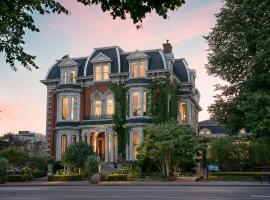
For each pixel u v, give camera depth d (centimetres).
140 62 4781
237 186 2539
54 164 4722
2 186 3083
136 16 824
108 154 4712
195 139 3744
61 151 4972
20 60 1210
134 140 4603
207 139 4559
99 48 5181
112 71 4931
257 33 2911
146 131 3972
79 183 3253
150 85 4662
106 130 4762
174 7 809
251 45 2997
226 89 3312
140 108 4606
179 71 5175
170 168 3834
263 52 2686
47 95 5284
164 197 1596
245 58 3117
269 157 4544
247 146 4700
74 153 4109
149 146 3772
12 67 1224
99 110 4978
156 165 4072
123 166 4062
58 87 5116
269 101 2556
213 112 3312
